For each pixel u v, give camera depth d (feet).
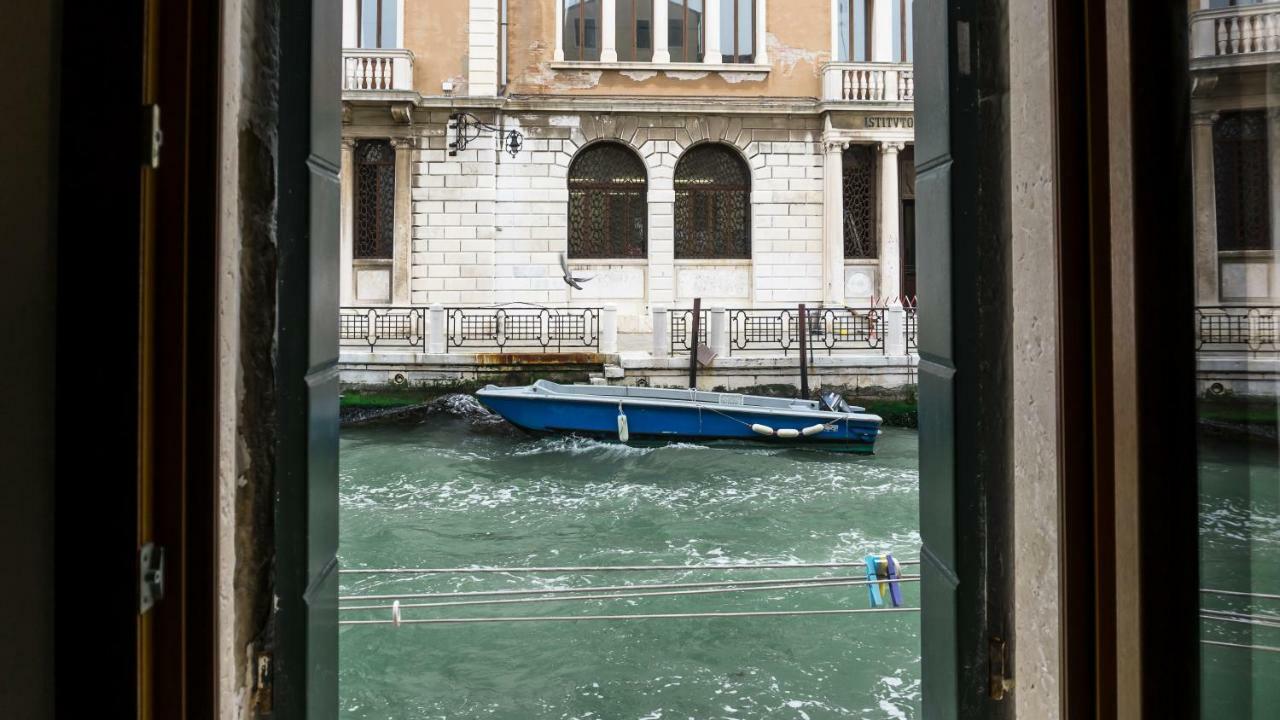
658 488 38.27
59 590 4.21
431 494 37.29
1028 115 5.68
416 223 64.75
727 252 68.03
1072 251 5.02
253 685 5.95
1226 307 4.46
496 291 65.41
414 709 18.12
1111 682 4.89
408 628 21.98
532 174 65.62
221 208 4.83
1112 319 4.86
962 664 6.43
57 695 4.21
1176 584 4.54
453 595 15.88
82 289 4.22
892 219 66.54
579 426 47.29
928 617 7.30
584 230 67.26
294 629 6.04
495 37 64.75
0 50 4.20
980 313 6.50
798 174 67.46
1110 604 4.89
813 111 66.69
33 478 4.22
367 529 31.68
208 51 4.75
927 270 7.27
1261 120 4.39
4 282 4.17
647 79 66.95
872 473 41.19
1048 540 5.45
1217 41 4.48
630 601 23.88
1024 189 5.76
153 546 4.50
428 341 57.93
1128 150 4.64
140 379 4.34
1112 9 4.78
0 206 4.17
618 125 66.23
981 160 6.51
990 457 6.47
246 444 5.93
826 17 67.97
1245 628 4.43
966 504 6.48
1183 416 4.53
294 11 6.15
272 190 6.07
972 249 6.51
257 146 5.96
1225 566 4.45
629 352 58.59
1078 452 5.03
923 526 7.52
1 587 4.16
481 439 49.29
